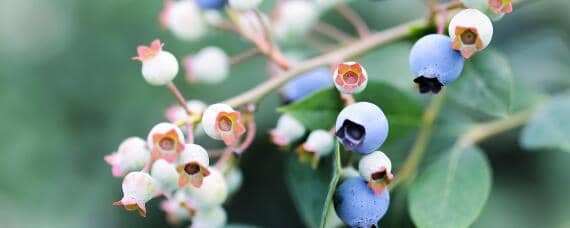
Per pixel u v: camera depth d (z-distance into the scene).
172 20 0.43
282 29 0.45
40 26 0.63
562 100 0.42
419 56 0.34
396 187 0.41
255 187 0.56
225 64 0.43
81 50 0.61
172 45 0.58
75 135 0.60
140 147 0.35
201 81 0.44
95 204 0.59
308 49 0.52
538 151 0.52
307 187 0.40
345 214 0.35
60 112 0.60
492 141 0.52
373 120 0.34
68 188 0.59
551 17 0.52
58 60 0.61
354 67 0.34
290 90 0.40
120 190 0.59
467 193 0.38
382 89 0.40
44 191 0.59
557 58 0.50
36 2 0.63
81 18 0.62
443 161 0.39
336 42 0.55
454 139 0.41
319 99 0.37
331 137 0.37
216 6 0.41
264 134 0.54
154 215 0.57
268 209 0.56
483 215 0.51
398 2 0.55
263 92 0.38
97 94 0.60
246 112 0.38
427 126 0.41
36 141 0.59
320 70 0.41
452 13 0.38
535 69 0.50
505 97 0.37
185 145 0.34
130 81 0.60
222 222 0.39
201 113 0.36
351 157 0.37
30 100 0.60
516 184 0.52
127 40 0.61
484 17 0.34
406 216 0.41
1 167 0.59
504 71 0.37
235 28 0.42
